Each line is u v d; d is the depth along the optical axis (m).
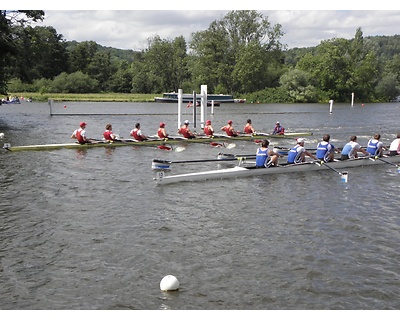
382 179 21.58
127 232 14.16
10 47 46.62
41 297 10.34
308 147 32.41
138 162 24.55
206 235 13.98
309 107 86.75
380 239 13.81
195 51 116.56
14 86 119.31
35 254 12.48
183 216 15.72
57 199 17.48
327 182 20.73
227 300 10.27
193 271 11.59
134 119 52.75
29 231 14.12
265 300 10.30
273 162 22.12
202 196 18.12
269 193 18.72
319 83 110.81
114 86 135.25
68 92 123.38
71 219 15.26
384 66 138.62
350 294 10.57
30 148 27.53
